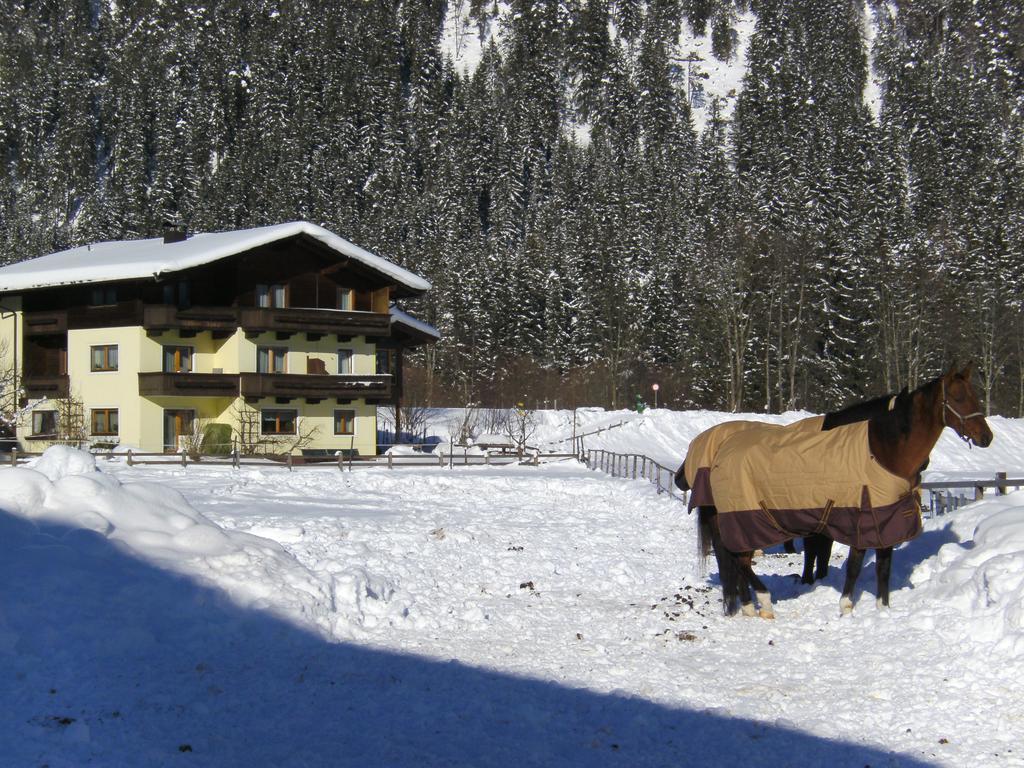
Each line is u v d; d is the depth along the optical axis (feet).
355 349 170.30
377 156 536.01
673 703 26.84
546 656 31.73
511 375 283.38
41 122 572.92
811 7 652.07
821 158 419.33
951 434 186.39
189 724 24.58
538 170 539.29
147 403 151.74
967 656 29.32
